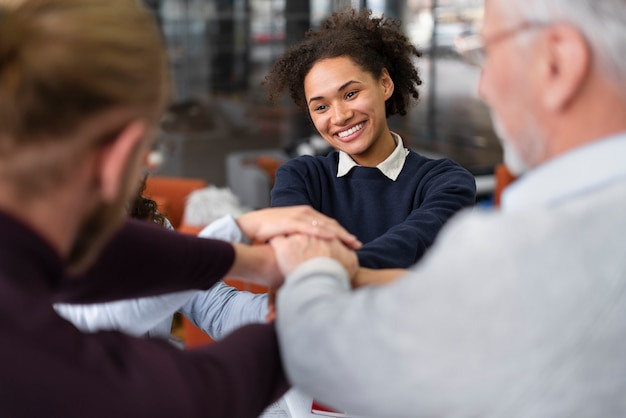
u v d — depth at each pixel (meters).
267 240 0.82
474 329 0.51
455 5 6.04
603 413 0.51
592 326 0.50
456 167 1.27
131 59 0.51
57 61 0.48
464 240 0.54
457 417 0.53
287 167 1.35
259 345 0.65
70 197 0.53
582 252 0.51
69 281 0.64
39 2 0.51
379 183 1.28
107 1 0.52
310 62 1.30
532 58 0.56
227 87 8.09
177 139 7.66
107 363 0.55
